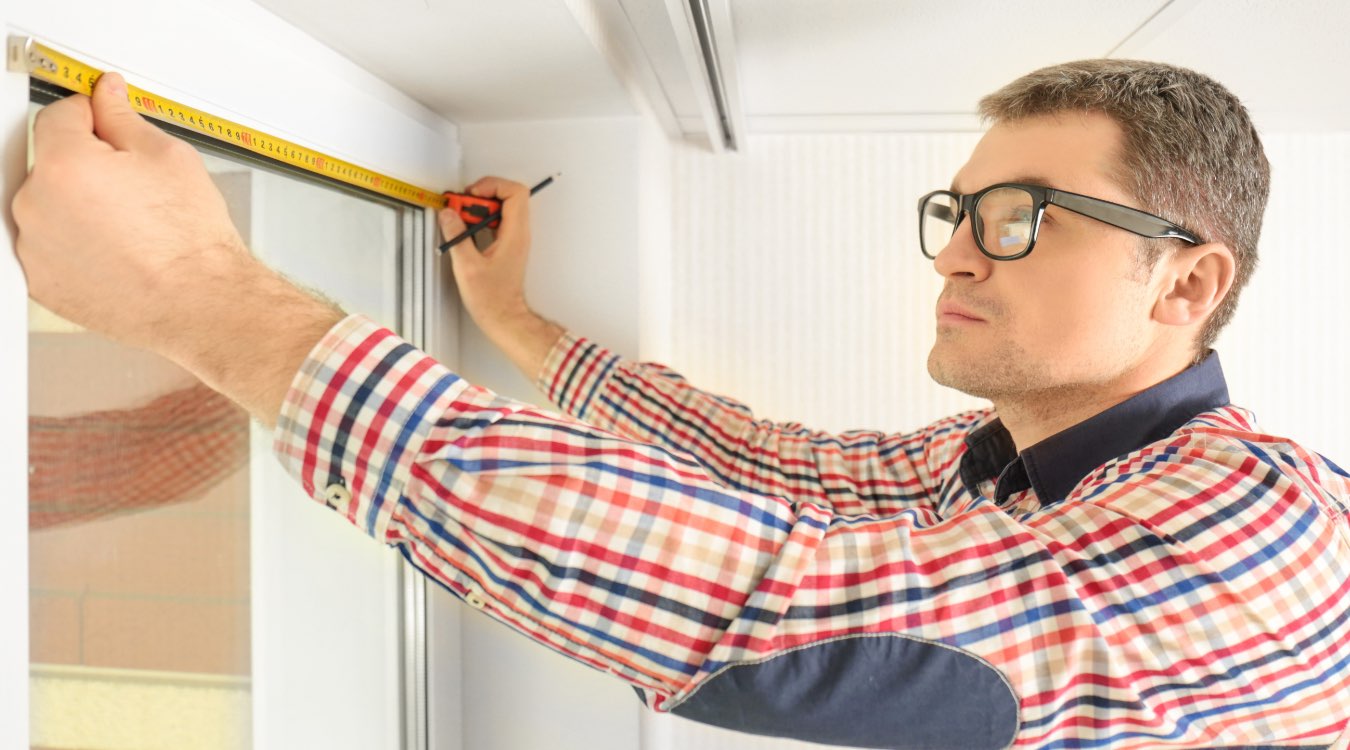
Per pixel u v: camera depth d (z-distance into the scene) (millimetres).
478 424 540
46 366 562
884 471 1169
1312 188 1520
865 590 546
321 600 961
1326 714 607
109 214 503
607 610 545
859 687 542
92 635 617
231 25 700
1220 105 750
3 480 482
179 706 723
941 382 811
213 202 558
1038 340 741
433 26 804
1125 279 723
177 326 536
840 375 1521
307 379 540
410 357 552
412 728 1156
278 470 877
